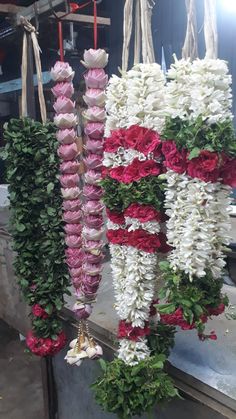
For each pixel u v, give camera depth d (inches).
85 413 61.7
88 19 99.1
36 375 97.3
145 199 38.3
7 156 53.2
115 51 104.0
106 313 59.6
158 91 38.4
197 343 50.9
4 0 96.7
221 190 35.9
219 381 43.2
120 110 40.3
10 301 110.7
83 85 99.9
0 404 87.0
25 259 55.4
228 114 35.0
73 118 48.9
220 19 81.7
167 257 40.3
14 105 141.3
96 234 48.0
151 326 44.2
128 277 40.5
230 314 57.9
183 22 87.7
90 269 48.6
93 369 57.2
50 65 126.5
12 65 139.9
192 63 37.1
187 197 35.6
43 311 55.9
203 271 36.1
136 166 38.6
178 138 34.7
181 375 44.9
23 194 53.5
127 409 40.4
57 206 54.0
